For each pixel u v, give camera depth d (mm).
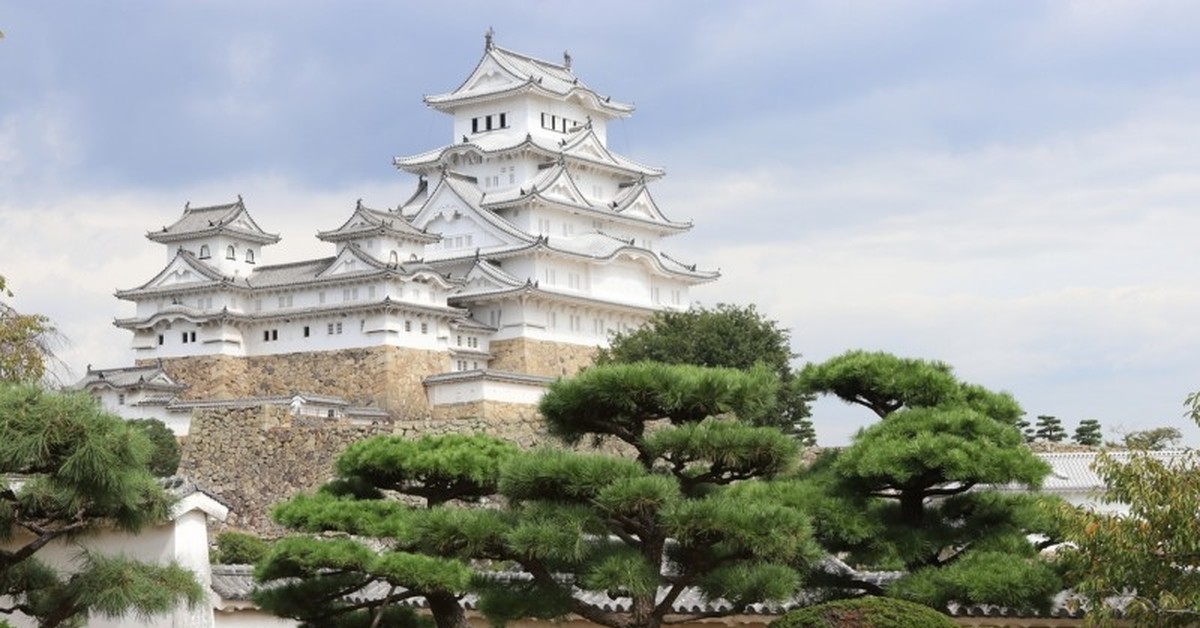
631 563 33438
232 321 119188
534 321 125062
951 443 37875
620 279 133625
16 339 49438
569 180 135375
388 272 115062
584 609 36031
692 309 116500
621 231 142000
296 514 39438
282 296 120625
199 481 92000
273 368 119250
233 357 119500
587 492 33781
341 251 118500
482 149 137625
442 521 34469
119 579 30734
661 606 35625
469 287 125500
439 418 103875
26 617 42188
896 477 37844
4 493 30250
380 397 114125
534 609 35312
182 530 43750
